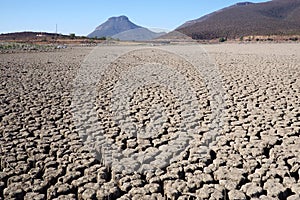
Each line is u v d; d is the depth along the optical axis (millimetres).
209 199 3311
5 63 16234
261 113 6270
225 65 14062
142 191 3498
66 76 11680
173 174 3836
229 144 4855
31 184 3691
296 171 3842
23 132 5359
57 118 6273
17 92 8586
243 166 3998
